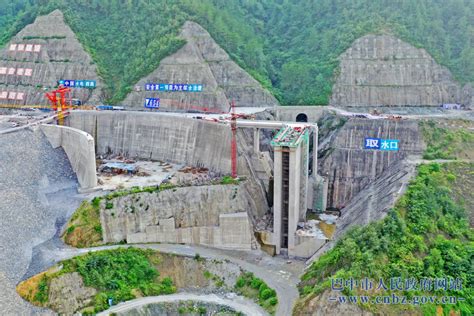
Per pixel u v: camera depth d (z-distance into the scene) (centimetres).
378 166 14900
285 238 13012
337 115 16212
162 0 19600
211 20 18850
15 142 14112
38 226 11725
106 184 13500
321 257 11419
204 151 15050
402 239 10375
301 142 13112
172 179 13862
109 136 16700
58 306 9781
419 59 17588
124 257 11194
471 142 14450
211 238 12606
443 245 10456
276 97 18012
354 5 19738
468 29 18350
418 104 17238
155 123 16138
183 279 11388
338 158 15300
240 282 11238
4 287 9862
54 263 10506
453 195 12069
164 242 12456
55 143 14750
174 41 17938
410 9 18838
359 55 17862
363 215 12338
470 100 17075
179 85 17362
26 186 12875
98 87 18288
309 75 18288
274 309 10112
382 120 15300
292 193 12588
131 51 18962
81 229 11725
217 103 16988
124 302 10300
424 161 13688
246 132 15300
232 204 12900
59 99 17225
